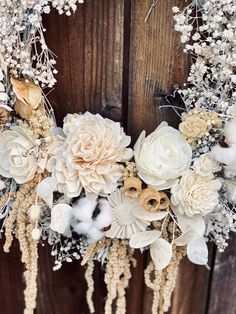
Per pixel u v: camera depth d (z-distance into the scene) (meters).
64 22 0.43
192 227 0.41
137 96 0.44
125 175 0.41
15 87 0.39
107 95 0.45
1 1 0.38
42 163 0.41
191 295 0.54
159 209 0.42
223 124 0.40
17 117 0.42
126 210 0.42
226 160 0.39
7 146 0.41
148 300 0.54
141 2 0.42
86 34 0.43
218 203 0.42
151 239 0.42
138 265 0.53
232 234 0.51
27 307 0.45
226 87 0.40
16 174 0.41
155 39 0.42
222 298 0.54
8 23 0.39
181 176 0.41
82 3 0.42
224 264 0.52
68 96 0.45
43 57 0.43
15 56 0.40
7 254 0.53
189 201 0.40
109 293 0.45
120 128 0.42
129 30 0.42
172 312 0.55
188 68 0.43
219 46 0.39
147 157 0.40
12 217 0.42
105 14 0.42
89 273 0.49
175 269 0.44
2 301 0.55
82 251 0.44
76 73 0.44
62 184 0.40
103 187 0.41
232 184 0.41
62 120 0.45
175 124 0.45
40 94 0.41
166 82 0.43
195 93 0.41
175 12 0.40
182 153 0.41
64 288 0.55
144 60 0.43
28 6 0.38
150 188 0.41
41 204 0.42
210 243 0.51
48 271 0.54
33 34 0.40
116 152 0.40
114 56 0.43
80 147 0.39
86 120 0.40
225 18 0.38
